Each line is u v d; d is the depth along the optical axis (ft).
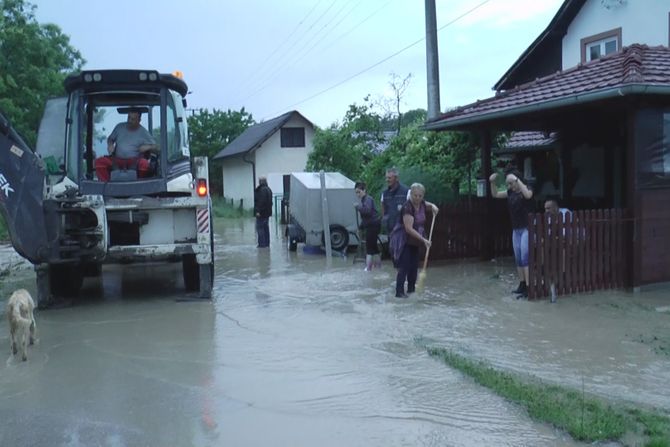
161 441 13.96
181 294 31.89
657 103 29.50
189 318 26.12
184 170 30.48
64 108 30.78
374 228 37.35
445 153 51.65
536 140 50.49
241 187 123.13
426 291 30.27
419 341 21.45
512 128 41.29
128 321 25.86
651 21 48.88
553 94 31.81
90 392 17.24
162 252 29.25
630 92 27.07
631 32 50.62
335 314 25.89
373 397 16.35
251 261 44.16
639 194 29.48
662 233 30.14
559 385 16.83
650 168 29.63
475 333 22.44
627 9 50.85
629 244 29.76
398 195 33.35
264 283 34.27
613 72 29.99
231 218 105.40
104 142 31.50
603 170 42.55
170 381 18.02
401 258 28.91
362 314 25.71
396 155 57.98
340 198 45.98
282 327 24.00
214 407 15.93
